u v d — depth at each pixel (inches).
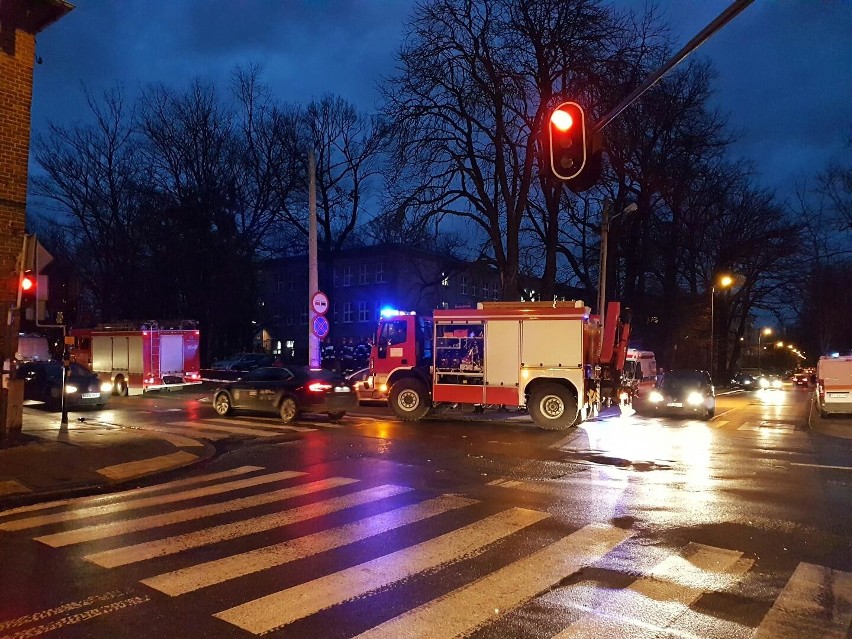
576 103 309.4
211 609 184.9
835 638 168.1
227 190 1637.6
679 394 853.2
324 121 1636.3
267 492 350.6
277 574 215.0
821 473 407.5
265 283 2202.3
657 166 1489.9
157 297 1670.8
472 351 670.5
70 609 185.2
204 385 1293.1
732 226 1909.4
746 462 449.1
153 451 476.7
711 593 199.3
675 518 291.7
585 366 639.1
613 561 229.8
